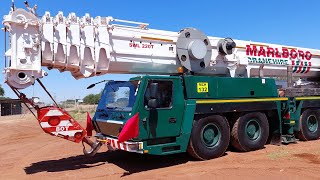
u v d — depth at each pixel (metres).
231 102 8.58
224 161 7.94
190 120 7.82
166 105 7.60
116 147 7.38
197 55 8.67
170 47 8.66
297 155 8.30
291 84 11.06
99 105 8.35
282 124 10.48
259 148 9.29
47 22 7.10
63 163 8.48
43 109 7.16
